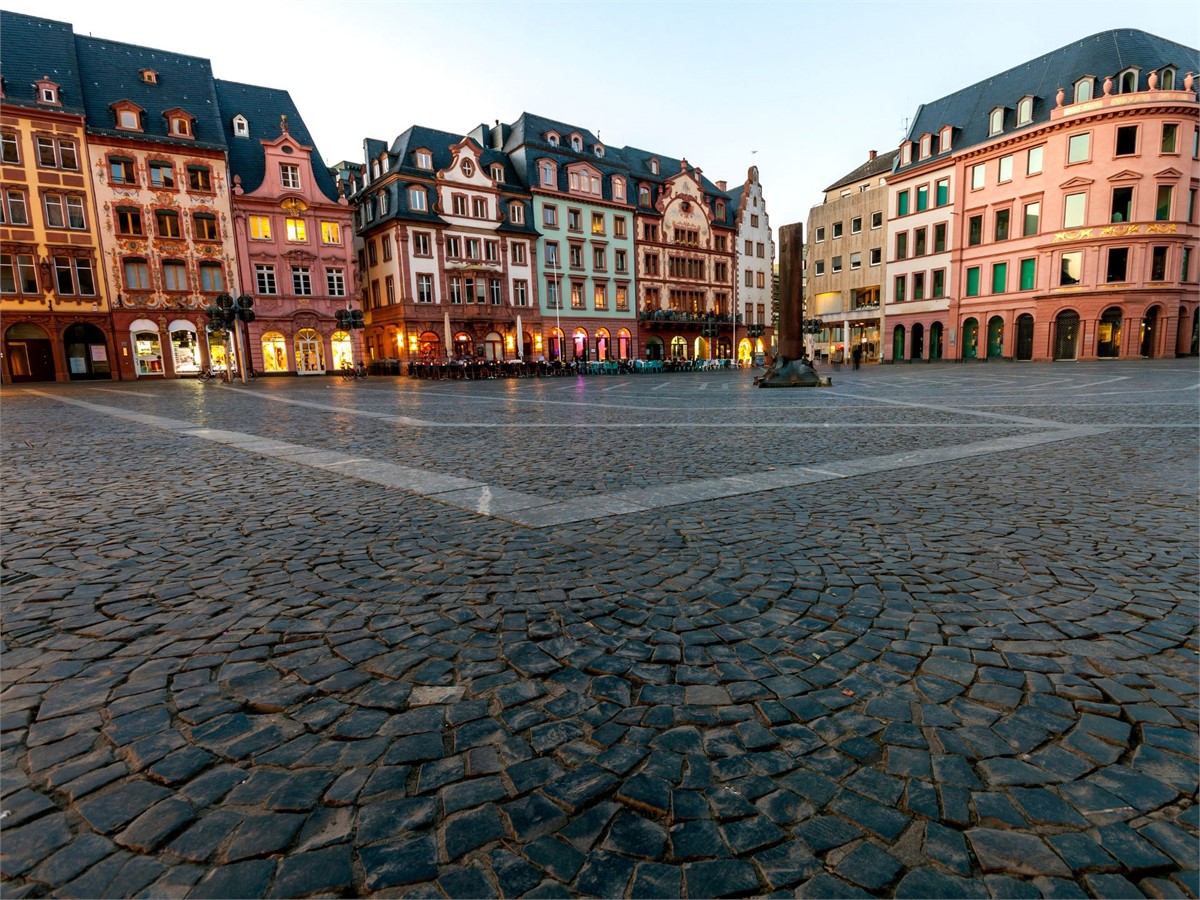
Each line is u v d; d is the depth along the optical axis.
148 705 2.17
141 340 37.38
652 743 1.93
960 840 1.55
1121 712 2.07
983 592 3.07
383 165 43.25
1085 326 38.22
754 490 5.29
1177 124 36.06
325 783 1.77
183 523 4.45
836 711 2.09
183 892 1.42
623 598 3.03
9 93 33.62
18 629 2.77
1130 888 1.42
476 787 1.75
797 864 1.49
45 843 1.57
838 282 53.84
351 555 3.71
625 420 11.13
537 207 47.00
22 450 8.09
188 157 37.56
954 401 13.55
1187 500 4.82
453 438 8.90
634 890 1.41
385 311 43.31
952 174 44.34
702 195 57.28
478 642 2.60
